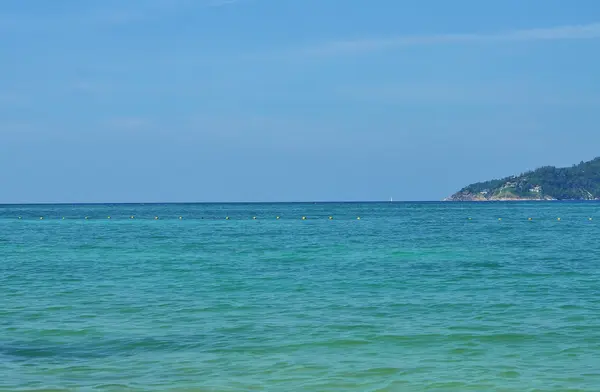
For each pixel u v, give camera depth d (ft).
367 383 52.47
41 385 51.88
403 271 122.93
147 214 570.46
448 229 281.54
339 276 116.16
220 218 452.76
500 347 63.36
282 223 359.05
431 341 65.77
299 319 77.00
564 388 50.98
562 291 97.19
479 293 95.71
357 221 380.99
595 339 66.28
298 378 53.88
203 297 93.50
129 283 108.47
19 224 360.89
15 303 88.69
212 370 56.29
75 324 74.74
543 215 476.95
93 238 231.30
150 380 53.47
